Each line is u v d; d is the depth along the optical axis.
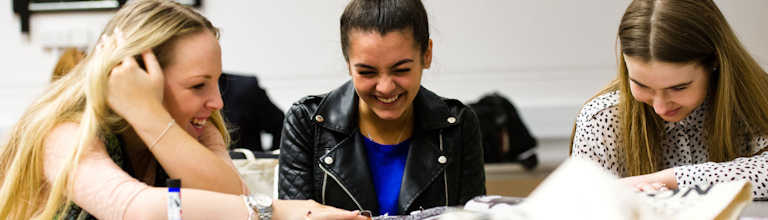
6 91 4.39
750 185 0.93
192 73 1.25
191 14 1.31
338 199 1.62
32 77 4.37
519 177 3.81
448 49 4.30
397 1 1.46
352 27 1.47
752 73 1.52
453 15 4.28
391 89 1.45
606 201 0.86
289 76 4.34
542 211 0.89
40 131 1.25
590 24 4.26
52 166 1.22
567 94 4.30
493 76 4.30
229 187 1.26
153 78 1.21
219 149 1.46
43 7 4.30
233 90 2.90
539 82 4.30
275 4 4.31
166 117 1.22
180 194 1.11
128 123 1.27
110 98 1.21
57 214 1.26
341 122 1.63
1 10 4.36
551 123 4.29
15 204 1.26
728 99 1.52
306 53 4.32
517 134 3.74
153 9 1.29
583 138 1.70
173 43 1.25
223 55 4.34
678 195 1.00
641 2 1.45
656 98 1.44
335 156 1.62
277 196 1.74
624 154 1.69
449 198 1.64
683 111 1.47
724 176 1.42
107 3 4.29
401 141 1.66
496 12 4.28
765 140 1.57
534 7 4.27
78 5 4.30
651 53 1.39
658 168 1.70
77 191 1.17
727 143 1.58
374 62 1.44
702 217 0.92
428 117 1.64
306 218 1.17
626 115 1.64
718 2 4.08
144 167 1.41
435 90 4.32
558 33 4.28
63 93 1.29
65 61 2.33
